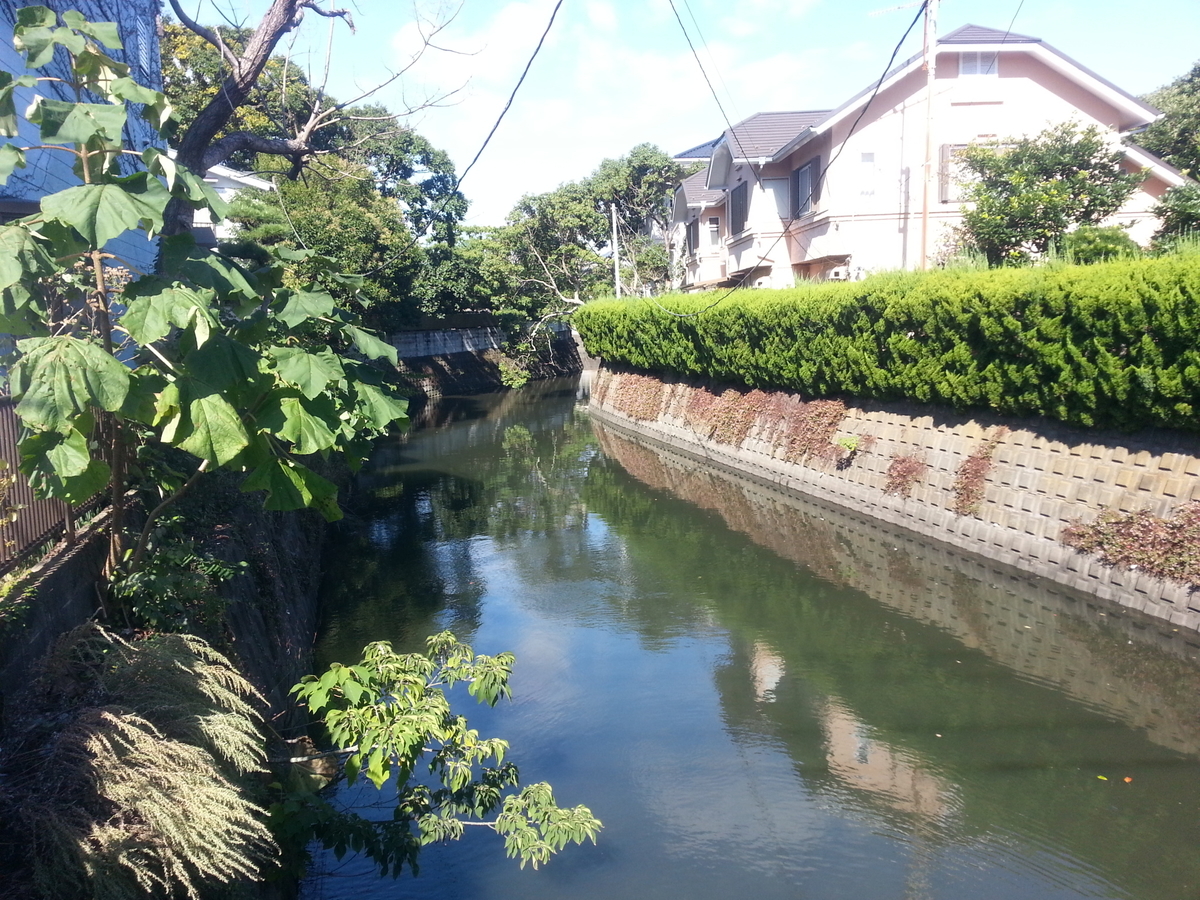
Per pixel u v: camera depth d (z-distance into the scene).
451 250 37.81
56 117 3.78
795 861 5.83
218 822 3.31
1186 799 6.23
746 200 24.64
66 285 5.04
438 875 5.76
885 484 14.19
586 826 4.75
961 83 19.03
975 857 5.75
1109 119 19.22
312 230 20.42
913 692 8.21
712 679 8.80
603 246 41.41
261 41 9.44
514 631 10.38
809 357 16.47
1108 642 8.91
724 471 19.83
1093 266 9.95
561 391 41.59
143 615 5.23
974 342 12.00
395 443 26.95
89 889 3.06
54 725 3.75
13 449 5.03
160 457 6.71
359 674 4.81
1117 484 9.89
